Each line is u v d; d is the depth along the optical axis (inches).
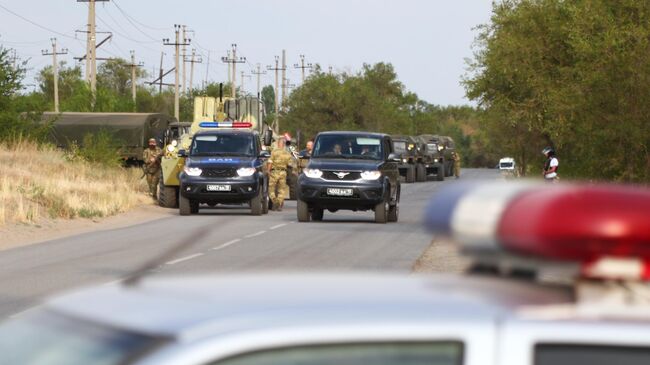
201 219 3095.5
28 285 1515.7
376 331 264.2
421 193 5157.5
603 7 2721.5
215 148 3324.3
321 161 2874.0
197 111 4106.8
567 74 2837.1
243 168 3240.7
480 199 280.8
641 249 262.2
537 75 3737.7
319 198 2837.1
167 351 257.4
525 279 288.4
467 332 265.1
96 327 279.4
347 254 1943.9
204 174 3233.3
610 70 2551.7
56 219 2829.7
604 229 260.4
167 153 3627.0
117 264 1800.0
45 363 280.2
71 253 2020.2
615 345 265.0
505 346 263.7
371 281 311.3
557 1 3757.4
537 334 264.7
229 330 261.0
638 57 2529.5
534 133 4463.6
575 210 263.1
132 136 5561.0
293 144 4495.6
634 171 2637.8
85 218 2957.7
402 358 264.7
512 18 3870.6
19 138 4421.8
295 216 3216.0
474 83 4232.3
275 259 1854.1
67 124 5575.8
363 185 2817.4
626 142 2608.3
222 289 304.2
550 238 261.9
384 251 2001.7
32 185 3233.3
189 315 272.2
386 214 2856.8
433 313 269.9
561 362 265.1
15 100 4554.6
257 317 268.1
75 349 274.8
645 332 264.5
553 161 2942.9
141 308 286.4
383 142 2925.7
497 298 278.4
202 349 256.7
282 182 3575.3
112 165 4658.0
